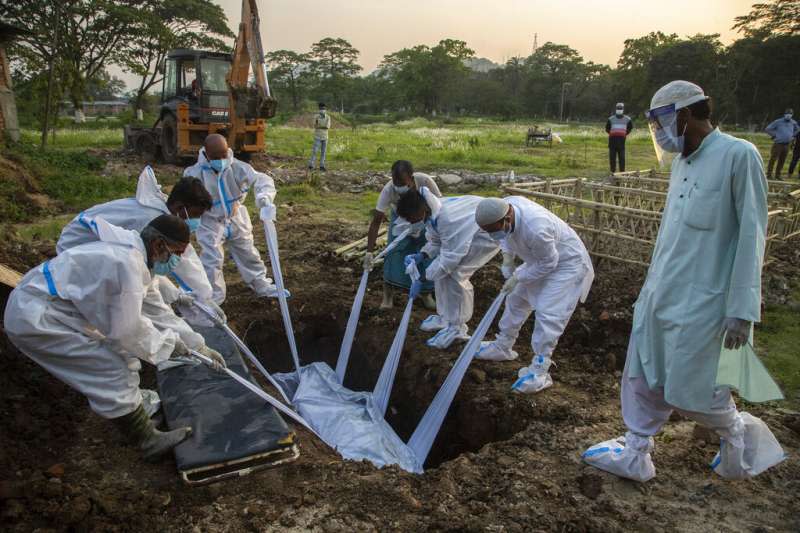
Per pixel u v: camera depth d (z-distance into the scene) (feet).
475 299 20.58
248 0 36.58
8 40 49.83
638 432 10.59
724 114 172.86
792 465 11.33
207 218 17.81
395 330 18.29
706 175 9.30
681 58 180.04
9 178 32.78
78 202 33.86
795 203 23.86
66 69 64.44
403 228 18.61
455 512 9.85
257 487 10.44
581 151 74.33
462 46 279.90
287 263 23.70
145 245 10.26
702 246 9.36
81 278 9.58
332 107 295.07
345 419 14.71
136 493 9.93
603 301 19.08
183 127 45.32
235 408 12.21
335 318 19.63
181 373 13.47
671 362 9.66
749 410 13.50
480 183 43.50
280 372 18.95
